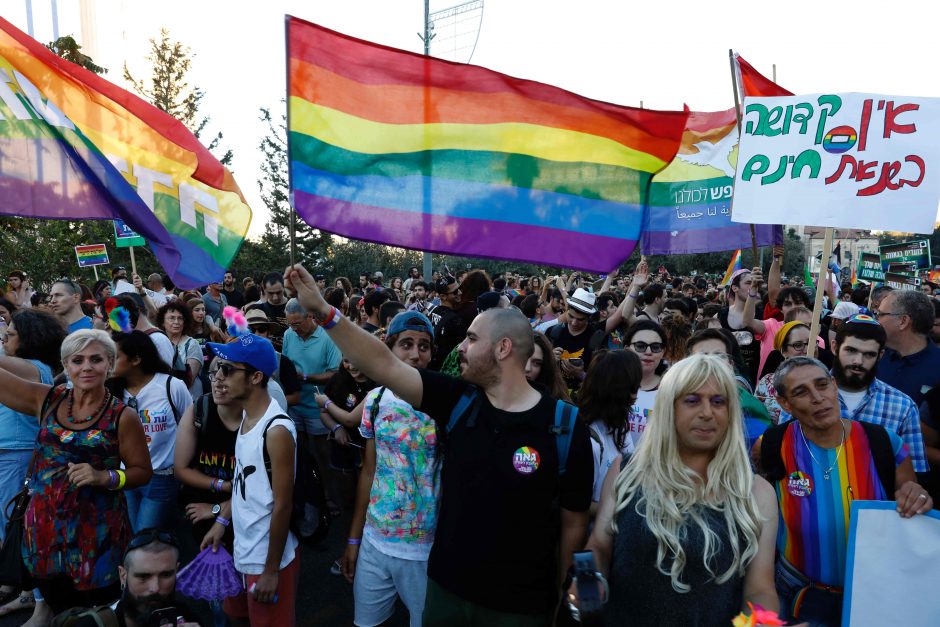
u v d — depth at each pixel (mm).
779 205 3979
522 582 2381
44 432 3291
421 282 12211
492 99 3221
